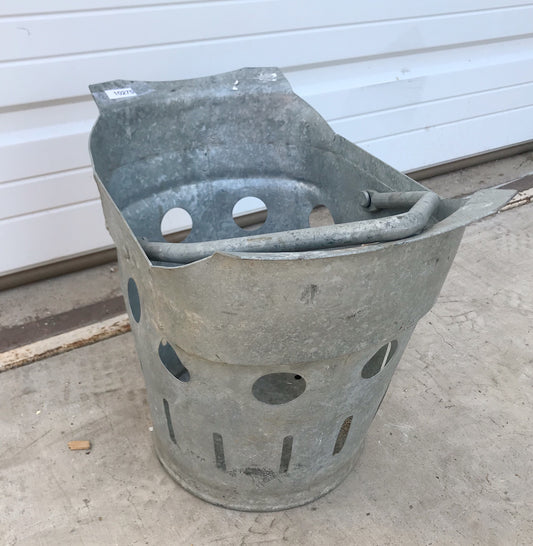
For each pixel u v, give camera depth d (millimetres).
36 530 1067
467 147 2418
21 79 1372
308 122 1255
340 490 1185
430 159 2330
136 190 1217
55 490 1140
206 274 737
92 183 1615
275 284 736
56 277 1734
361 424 1076
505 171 2562
